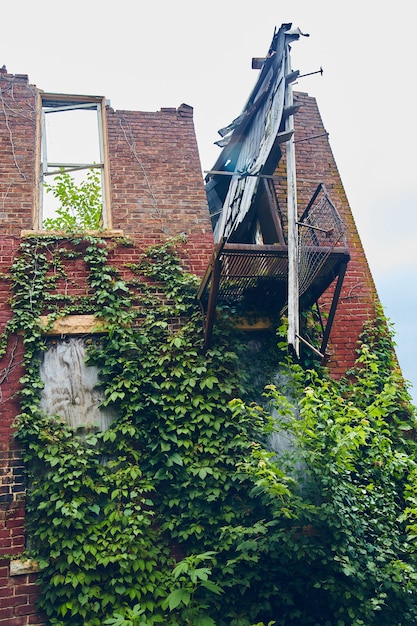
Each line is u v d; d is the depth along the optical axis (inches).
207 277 289.4
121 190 335.0
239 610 246.2
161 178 344.2
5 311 287.4
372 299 339.9
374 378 308.2
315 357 308.2
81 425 274.1
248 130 364.2
